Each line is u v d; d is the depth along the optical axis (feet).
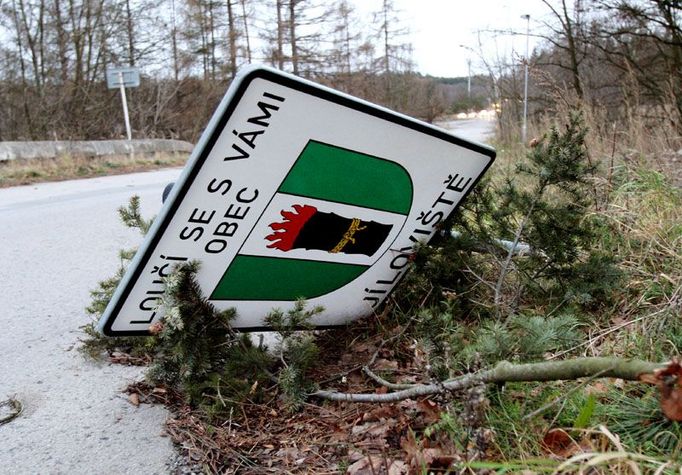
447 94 138.82
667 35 28.27
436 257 9.74
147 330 7.70
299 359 7.98
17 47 61.77
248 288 8.11
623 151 17.85
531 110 34.09
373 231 8.63
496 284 9.99
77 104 65.57
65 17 63.98
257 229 7.60
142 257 7.06
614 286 9.21
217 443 7.10
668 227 11.41
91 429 7.55
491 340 7.06
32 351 10.32
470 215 10.11
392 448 6.68
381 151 7.79
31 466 6.74
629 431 5.99
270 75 6.44
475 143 8.41
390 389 8.05
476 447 5.72
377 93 118.21
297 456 6.78
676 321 8.14
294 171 7.34
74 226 21.90
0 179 35.73
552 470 5.06
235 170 6.96
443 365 7.26
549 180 9.38
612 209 12.37
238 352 8.14
